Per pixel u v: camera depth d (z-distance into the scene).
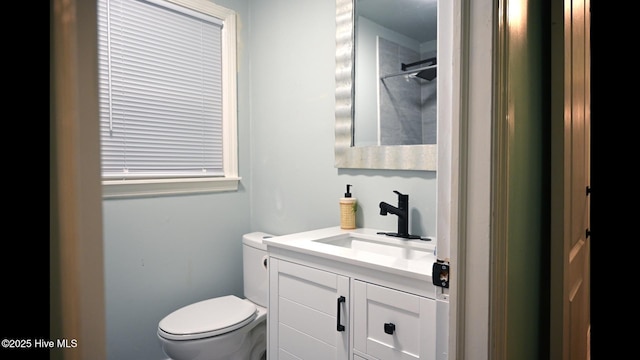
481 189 0.76
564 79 1.07
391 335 1.14
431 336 1.04
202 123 2.16
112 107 1.79
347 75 1.81
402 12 1.63
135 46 1.86
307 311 1.40
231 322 1.67
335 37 1.87
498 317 0.78
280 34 2.15
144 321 1.89
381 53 1.69
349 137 1.81
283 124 2.16
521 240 0.96
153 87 1.94
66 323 0.34
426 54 1.55
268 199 2.26
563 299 1.08
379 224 1.74
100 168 0.36
